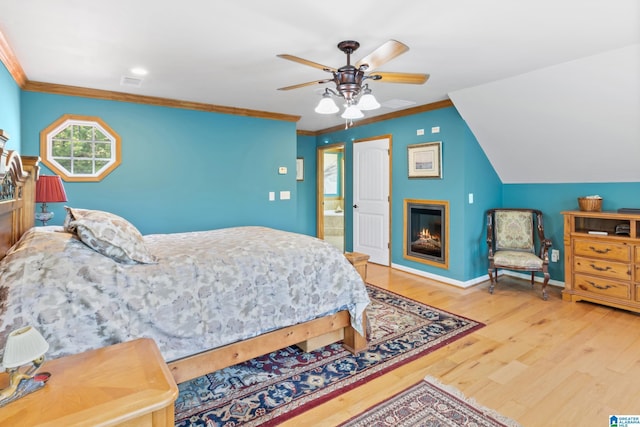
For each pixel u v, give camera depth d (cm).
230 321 208
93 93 367
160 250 229
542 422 187
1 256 173
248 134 473
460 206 434
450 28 235
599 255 355
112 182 382
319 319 252
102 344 163
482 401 205
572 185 420
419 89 382
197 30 235
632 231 333
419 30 238
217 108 445
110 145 380
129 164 390
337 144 632
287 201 511
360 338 268
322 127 638
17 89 317
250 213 479
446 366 245
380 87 375
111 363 130
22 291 152
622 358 254
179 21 221
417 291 420
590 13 216
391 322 324
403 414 195
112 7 203
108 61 289
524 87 345
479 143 441
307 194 688
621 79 294
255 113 476
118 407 105
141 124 396
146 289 183
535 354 261
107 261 180
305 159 683
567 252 381
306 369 244
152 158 404
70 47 260
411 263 502
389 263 538
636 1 201
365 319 275
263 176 488
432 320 328
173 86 359
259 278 223
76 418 100
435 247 471
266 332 225
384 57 212
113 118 380
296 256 245
